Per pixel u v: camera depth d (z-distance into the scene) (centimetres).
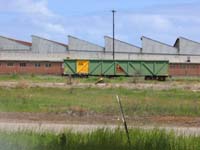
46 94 4416
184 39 14550
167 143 1683
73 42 14275
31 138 1730
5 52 13362
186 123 2633
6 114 2845
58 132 1961
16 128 2133
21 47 14275
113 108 3253
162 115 2988
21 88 5238
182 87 6166
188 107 3378
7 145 1614
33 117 2745
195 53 14512
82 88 5400
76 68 9381
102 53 14138
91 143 1659
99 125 2384
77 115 2897
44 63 12144
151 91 5191
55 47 14225
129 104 3528
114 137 1730
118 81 7681
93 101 3800
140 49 14362
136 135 1777
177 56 14038
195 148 1652
